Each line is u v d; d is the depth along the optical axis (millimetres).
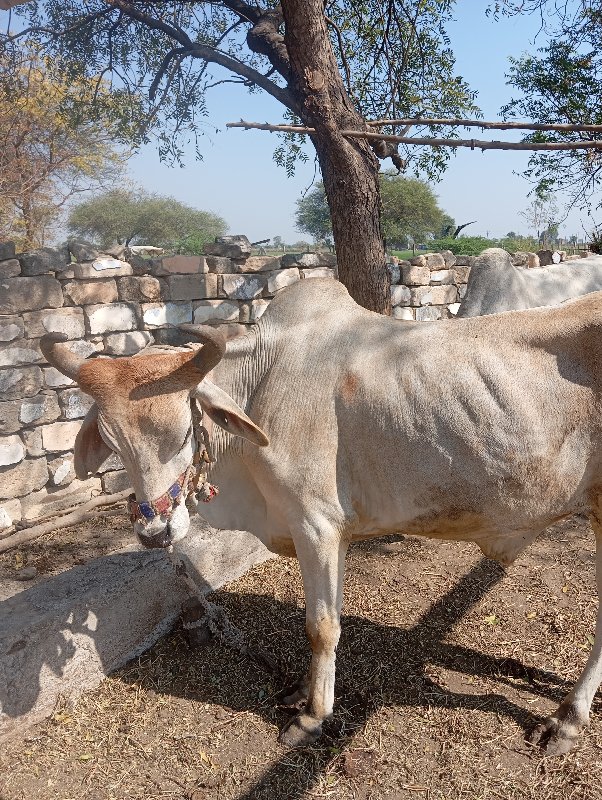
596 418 2605
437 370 2670
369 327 2896
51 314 4812
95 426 2812
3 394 4656
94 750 2914
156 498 2570
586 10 6527
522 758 2773
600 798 2559
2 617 3125
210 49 5465
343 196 4598
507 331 2695
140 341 5246
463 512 2725
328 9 6184
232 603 3869
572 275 4980
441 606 3814
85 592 3332
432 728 2951
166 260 5301
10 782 2752
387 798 2633
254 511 3193
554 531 4742
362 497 2818
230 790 2703
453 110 6113
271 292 5883
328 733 2943
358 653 3441
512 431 2586
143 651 3525
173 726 3035
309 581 2865
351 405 2740
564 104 7996
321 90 4398
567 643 3453
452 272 7707
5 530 4637
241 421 2602
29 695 3016
